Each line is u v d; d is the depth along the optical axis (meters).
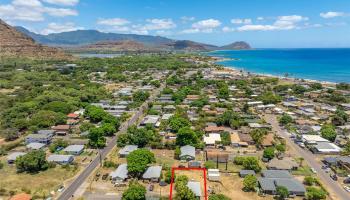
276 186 100.88
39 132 158.12
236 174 113.94
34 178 111.38
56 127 166.12
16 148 142.88
